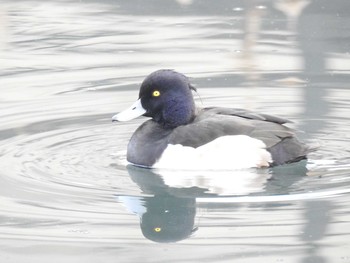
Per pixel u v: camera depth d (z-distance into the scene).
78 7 20.84
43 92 15.24
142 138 12.41
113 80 15.79
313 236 10.08
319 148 12.37
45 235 10.24
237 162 11.98
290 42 17.70
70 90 15.32
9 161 12.38
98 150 12.87
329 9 19.70
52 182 11.70
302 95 14.84
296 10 19.77
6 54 17.47
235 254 9.70
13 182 11.69
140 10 20.42
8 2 21.33
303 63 16.47
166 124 12.51
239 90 15.12
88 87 15.45
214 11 20.06
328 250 9.72
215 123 12.22
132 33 18.64
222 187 11.51
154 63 16.64
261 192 11.32
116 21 19.58
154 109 12.52
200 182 11.68
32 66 16.70
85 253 9.76
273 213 10.70
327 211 10.71
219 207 10.94
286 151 12.09
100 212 10.85
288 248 9.80
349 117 13.89
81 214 10.79
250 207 10.91
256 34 18.30
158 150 12.19
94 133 13.48
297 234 10.14
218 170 11.99
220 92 15.03
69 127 13.66
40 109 14.41
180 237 10.18
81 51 17.55
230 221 10.54
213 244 9.97
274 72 16.02
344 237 10.03
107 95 15.05
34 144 12.99
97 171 12.09
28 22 19.61
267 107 14.35
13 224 10.49
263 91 15.05
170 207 10.98
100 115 14.19
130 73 16.12
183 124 12.49
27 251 9.82
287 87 15.23
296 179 11.70
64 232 10.30
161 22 19.41
